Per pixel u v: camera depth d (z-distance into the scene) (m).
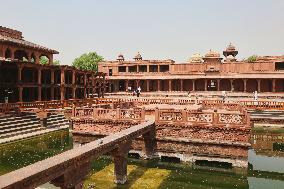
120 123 20.95
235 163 17.88
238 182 16.16
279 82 57.09
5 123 27.84
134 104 31.86
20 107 31.36
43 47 50.78
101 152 12.09
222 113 18.61
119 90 70.06
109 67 69.44
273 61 56.06
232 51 68.25
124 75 67.06
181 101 39.81
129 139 15.16
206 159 18.52
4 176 7.88
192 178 16.52
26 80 46.00
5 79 41.75
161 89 66.12
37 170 8.43
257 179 16.86
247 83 58.91
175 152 19.22
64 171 9.61
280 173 18.05
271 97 52.03
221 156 18.19
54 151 22.91
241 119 18.17
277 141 27.86
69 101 36.84
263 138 29.06
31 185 8.05
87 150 11.02
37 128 30.41
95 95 56.31
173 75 62.38
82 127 21.94
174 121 19.48
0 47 40.28
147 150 19.58
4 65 36.38
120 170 14.91
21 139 26.50
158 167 18.42
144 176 16.56
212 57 59.53
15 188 7.45
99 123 21.50
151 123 19.20
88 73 48.47
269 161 21.14
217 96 53.41
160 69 67.44
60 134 30.05
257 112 36.78
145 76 64.38
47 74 48.06
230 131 18.28
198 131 18.97
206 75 59.31
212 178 16.62
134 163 19.11
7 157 20.80
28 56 46.41
